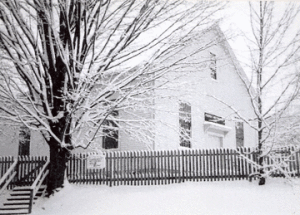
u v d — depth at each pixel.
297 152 13.23
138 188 13.53
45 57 12.57
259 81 13.70
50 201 12.62
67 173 14.53
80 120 12.90
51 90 12.59
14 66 12.65
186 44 12.86
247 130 23.86
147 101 14.83
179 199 11.88
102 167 13.88
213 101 20.45
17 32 11.55
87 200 12.44
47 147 19.97
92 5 11.96
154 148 16.22
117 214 10.96
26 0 11.25
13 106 12.70
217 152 13.88
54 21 11.99
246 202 11.30
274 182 12.95
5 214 11.77
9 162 15.03
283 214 10.09
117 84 12.85
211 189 12.64
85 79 11.98
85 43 12.15
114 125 17.11
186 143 18.33
